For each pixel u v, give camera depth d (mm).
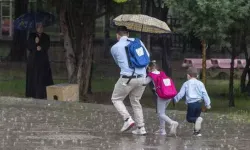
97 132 26094
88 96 46281
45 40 43094
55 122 28719
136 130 26172
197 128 25688
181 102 47562
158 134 26016
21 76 63688
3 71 68312
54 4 44562
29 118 29797
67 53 45656
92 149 22016
